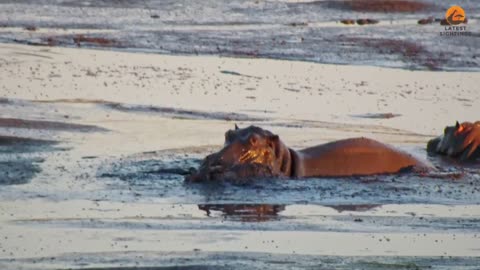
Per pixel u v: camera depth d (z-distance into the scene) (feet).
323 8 446.19
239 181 191.93
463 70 348.18
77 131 232.94
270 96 288.10
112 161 207.00
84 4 425.28
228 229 161.48
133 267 138.10
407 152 211.00
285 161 197.06
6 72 294.46
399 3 453.99
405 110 278.67
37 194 180.55
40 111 249.34
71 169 199.31
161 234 156.97
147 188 187.62
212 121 252.62
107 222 163.53
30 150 212.64
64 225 160.66
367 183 196.65
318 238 157.79
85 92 276.00
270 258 145.28
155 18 408.87
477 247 155.43
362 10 441.27
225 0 449.89
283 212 174.50
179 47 356.79
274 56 351.87
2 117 238.27
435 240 158.92
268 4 446.19
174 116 255.70
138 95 277.23
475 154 223.51
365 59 355.15
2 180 188.85
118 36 368.07
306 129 248.32
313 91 298.56
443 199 187.93
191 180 191.93
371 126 256.52
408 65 350.02
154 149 219.41
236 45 364.58
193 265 139.74
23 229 157.58
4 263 139.54
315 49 364.79
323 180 196.85
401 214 175.73
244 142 194.49
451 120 268.62
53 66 308.81
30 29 374.43
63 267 137.90
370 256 148.25
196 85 296.71
